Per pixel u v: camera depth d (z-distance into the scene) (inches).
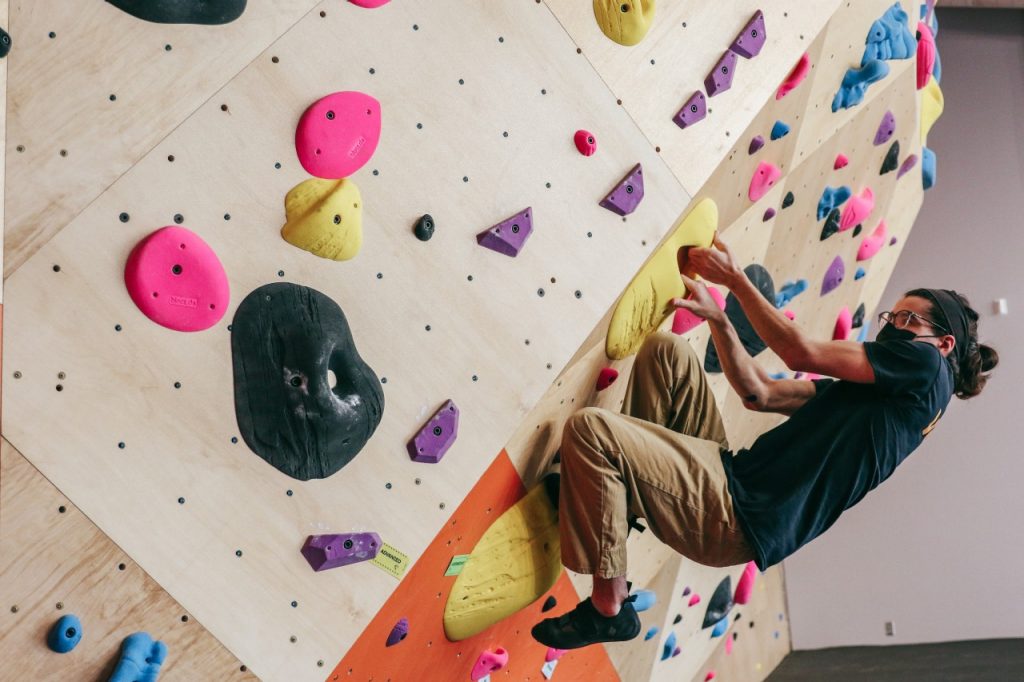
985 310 216.2
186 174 79.9
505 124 95.6
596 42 100.5
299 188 84.3
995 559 211.6
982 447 213.6
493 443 98.0
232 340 82.7
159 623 81.0
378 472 91.3
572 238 100.7
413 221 90.8
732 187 116.5
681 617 158.7
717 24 108.7
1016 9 220.7
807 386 115.8
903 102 141.9
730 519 103.0
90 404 77.1
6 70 73.5
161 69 78.7
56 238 75.6
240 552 84.3
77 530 76.9
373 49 87.7
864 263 162.7
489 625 112.0
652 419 113.7
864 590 215.0
